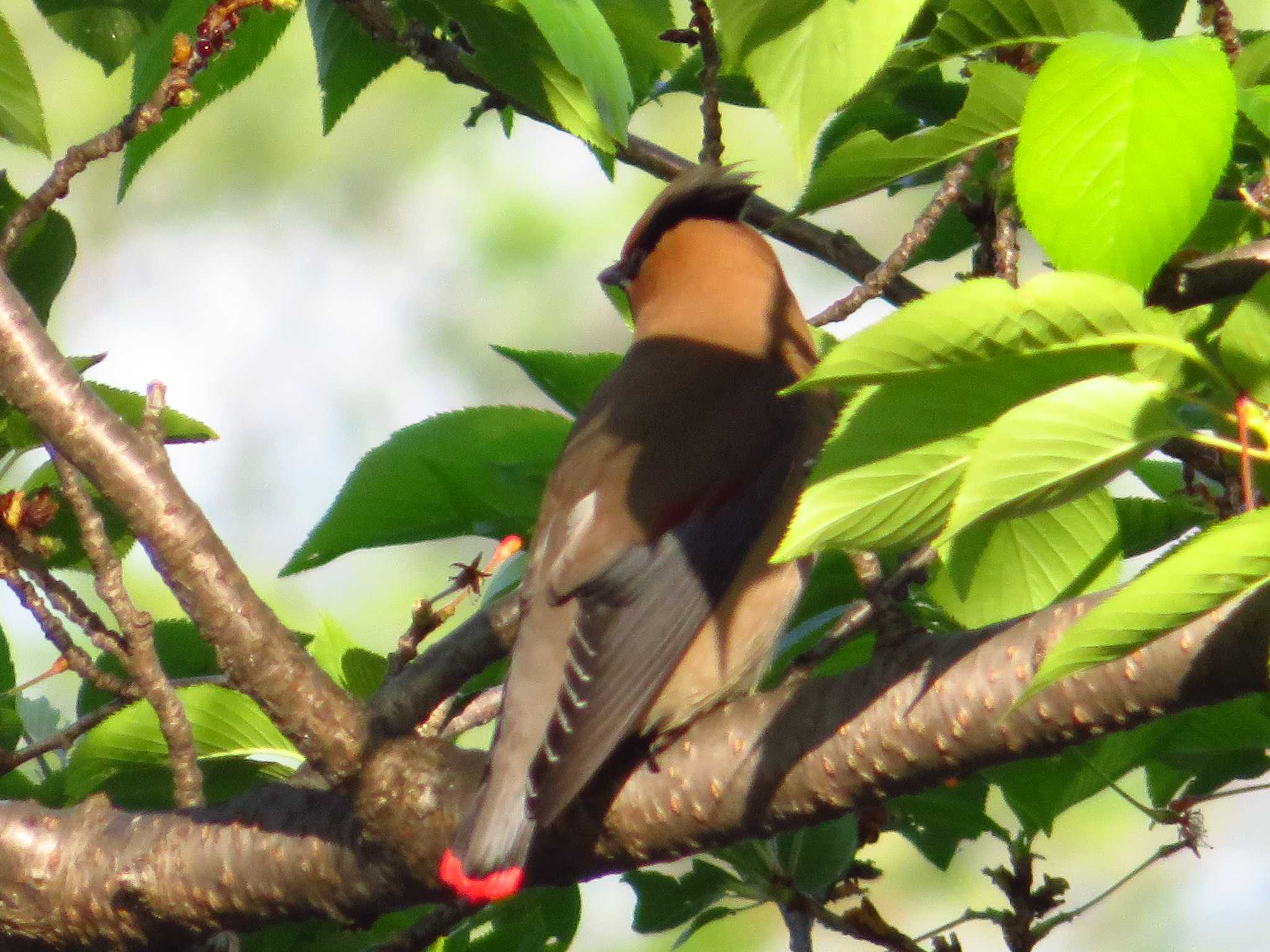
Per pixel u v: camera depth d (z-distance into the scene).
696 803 5.10
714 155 5.93
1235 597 3.60
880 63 4.05
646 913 6.79
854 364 3.53
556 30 5.31
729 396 6.70
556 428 6.49
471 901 4.95
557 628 5.92
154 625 6.00
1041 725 4.54
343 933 6.44
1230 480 5.26
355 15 6.61
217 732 6.09
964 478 3.62
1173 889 13.72
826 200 5.33
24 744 7.04
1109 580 5.18
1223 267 4.38
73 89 17.27
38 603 5.34
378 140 17.38
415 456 6.36
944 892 13.64
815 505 3.69
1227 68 3.63
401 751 5.21
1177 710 4.38
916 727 4.72
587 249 16.70
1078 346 3.60
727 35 4.09
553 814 5.09
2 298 4.93
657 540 6.20
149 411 5.07
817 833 6.68
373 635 14.08
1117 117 3.60
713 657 6.22
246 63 6.80
